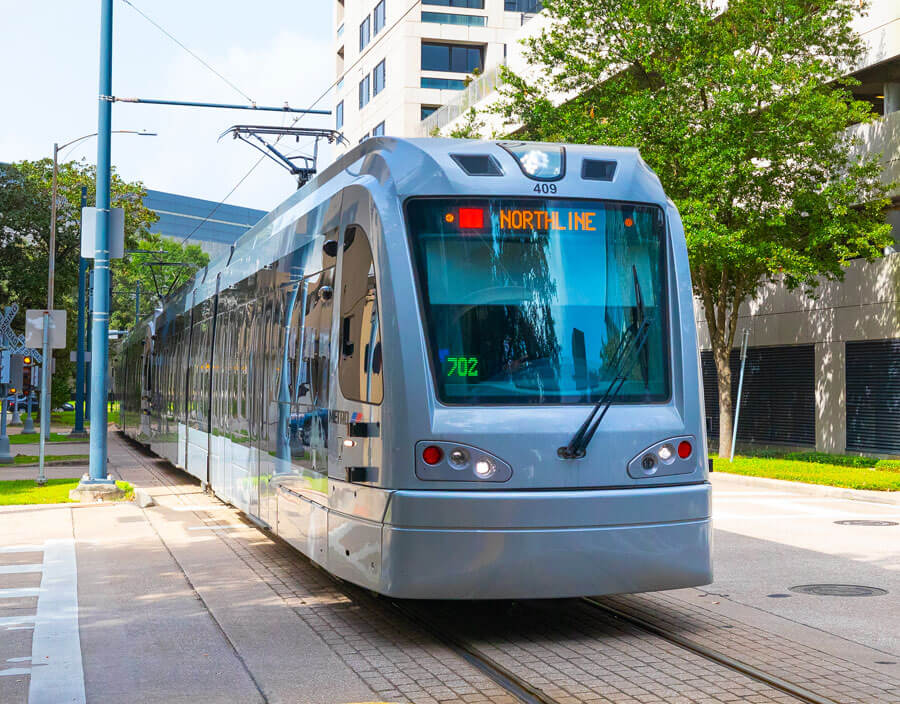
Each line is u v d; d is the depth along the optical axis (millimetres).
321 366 8125
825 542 11477
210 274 15672
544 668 6191
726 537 11859
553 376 6820
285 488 9211
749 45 22859
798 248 22766
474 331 6801
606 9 24266
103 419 15922
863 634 7094
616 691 5680
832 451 24125
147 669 6270
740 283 23938
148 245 77312
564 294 6984
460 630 7203
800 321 25312
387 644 6848
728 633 7090
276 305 10125
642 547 6676
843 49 23172
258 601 8297
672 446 6902
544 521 6508
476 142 7371
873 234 21375
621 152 7539
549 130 24609
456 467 6535
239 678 6051
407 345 6703
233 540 11719
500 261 6945
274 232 10695
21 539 11812
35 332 17859
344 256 7703
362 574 6969
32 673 6195
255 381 10984
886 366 22547
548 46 24828
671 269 7289
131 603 8258
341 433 7461
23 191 46812
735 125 21672
